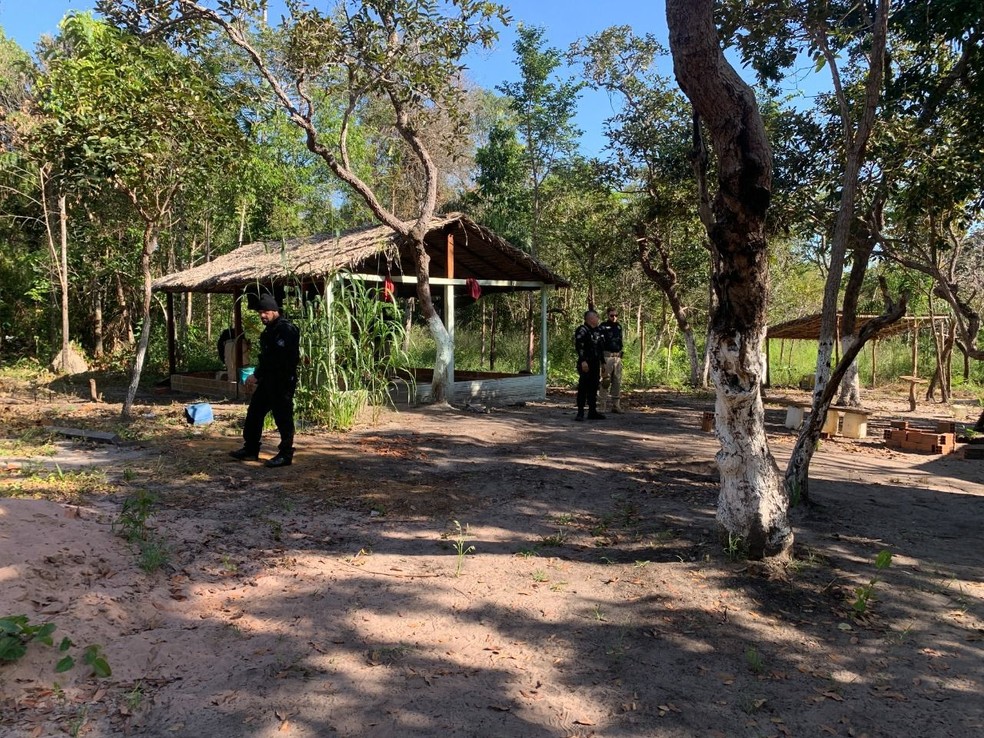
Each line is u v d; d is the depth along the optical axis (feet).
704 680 10.66
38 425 30.09
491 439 31.12
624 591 13.83
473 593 13.57
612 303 75.77
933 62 30.19
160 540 14.82
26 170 56.95
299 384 32.22
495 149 72.49
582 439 31.89
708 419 35.47
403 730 9.10
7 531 13.08
